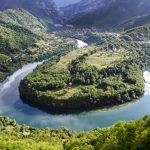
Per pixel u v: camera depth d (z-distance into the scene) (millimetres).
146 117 146875
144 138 126625
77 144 173625
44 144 192750
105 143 144875
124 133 140250
